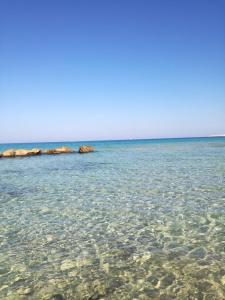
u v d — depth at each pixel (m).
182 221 9.71
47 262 6.92
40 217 10.79
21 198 14.34
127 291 5.53
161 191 14.76
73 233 8.90
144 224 9.54
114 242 8.03
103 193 14.84
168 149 58.25
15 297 5.46
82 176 21.67
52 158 42.19
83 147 56.03
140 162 31.05
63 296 5.45
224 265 6.42
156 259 6.85
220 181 16.98
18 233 9.03
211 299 5.17
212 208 11.16
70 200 13.49
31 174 23.88
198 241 7.90
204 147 60.34
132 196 13.84
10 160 40.69
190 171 21.84
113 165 29.00
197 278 5.90
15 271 6.50
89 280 6.00
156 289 5.55
